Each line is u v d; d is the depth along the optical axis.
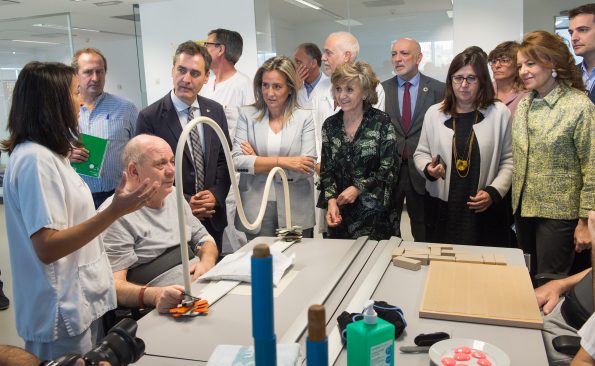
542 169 2.38
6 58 7.61
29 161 1.45
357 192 2.51
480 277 1.60
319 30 5.50
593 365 1.12
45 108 1.48
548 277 1.93
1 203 7.52
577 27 3.12
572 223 2.37
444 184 2.71
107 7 6.84
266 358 0.71
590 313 1.53
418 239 3.49
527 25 5.55
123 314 1.83
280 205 2.71
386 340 1.02
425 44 5.22
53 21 7.27
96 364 1.01
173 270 2.03
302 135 2.78
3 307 3.62
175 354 1.25
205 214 2.64
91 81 3.13
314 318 0.75
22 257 1.54
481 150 2.62
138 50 6.54
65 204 1.51
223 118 2.85
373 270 1.74
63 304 1.53
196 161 2.68
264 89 2.72
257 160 2.67
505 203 2.66
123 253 1.92
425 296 1.47
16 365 1.23
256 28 5.62
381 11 5.30
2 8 6.62
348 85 2.49
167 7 5.87
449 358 1.14
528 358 1.17
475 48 2.62
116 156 3.21
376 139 2.52
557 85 2.36
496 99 2.71
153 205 2.04
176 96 2.70
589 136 2.27
